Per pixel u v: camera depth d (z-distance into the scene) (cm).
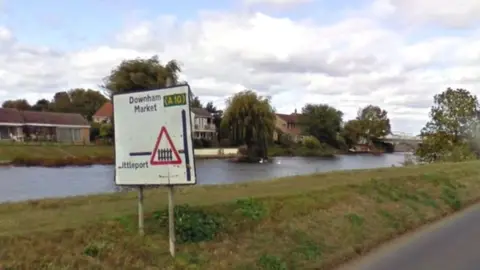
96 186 3155
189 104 724
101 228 784
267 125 6862
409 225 1248
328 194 1307
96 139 8338
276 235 928
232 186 1479
